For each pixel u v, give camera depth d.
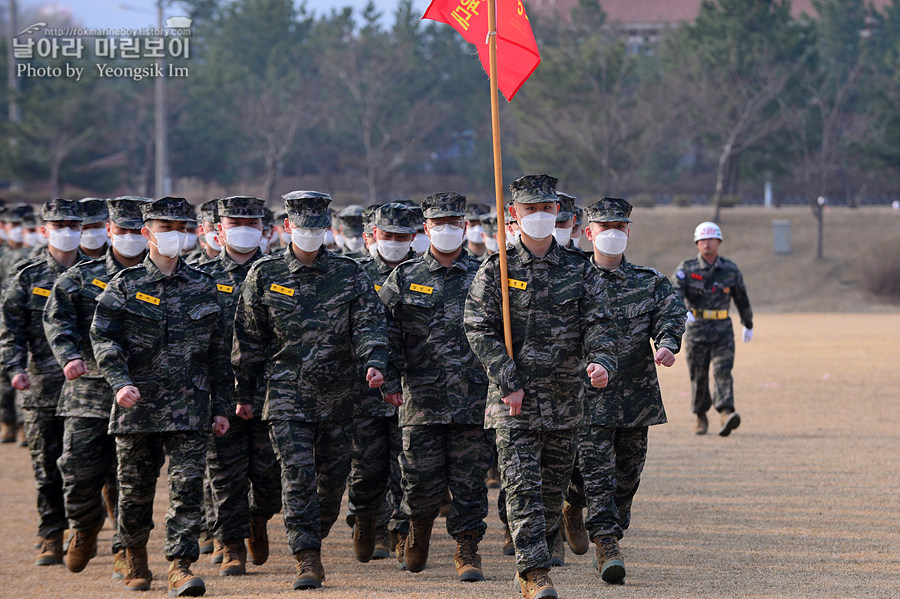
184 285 14.93
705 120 107.56
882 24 140.62
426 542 15.55
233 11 151.25
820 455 24.92
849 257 99.56
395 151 141.12
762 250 102.94
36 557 17.50
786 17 109.50
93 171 130.62
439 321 15.43
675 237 106.69
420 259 16.03
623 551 16.44
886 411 31.88
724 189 139.88
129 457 14.72
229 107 133.38
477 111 145.88
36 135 119.38
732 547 16.59
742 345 54.25
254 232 17.08
